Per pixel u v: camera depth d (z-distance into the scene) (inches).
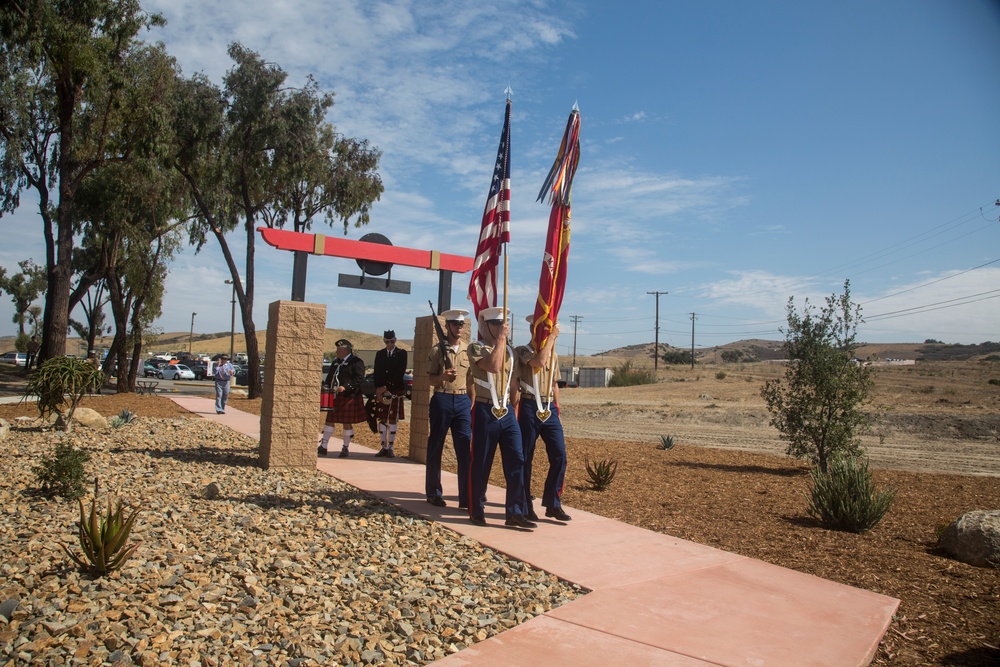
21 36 891.4
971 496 370.3
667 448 587.2
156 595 171.3
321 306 395.2
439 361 305.6
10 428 504.7
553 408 282.0
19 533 218.5
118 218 1137.4
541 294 278.4
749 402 1344.7
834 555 243.6
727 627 169.6
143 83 977.5
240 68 1009.5
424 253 444.5
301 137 1035.3
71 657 138.5
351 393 452.1
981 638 169.6
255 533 236.8
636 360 4655.5
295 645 147.3
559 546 240.1
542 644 157.1
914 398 1315.2
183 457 408.2
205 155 1072.2
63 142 975.6
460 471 299.3
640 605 183.5
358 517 271.4
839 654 155.6
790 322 475.8
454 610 176.4
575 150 290.0
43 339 979.9
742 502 336.8
